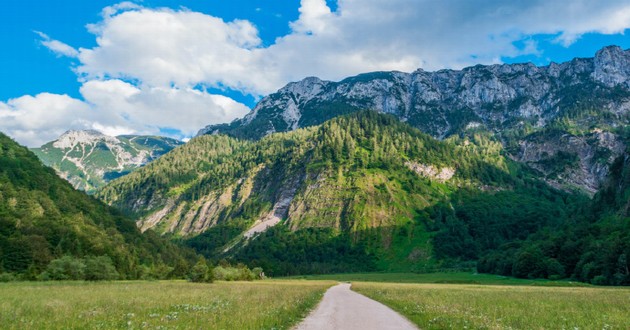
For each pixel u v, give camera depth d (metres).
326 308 42.09
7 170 190.88
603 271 125.94
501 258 196.38
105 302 41.78
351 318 32.81
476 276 185.50
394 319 32.50
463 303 46.16
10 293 54.94
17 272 119.50
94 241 158.00
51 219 166.12
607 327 27.67
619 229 156.88
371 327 27.59
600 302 49.03
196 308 36.38
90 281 111.75
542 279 153.62
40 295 51.66
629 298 56.25
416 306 41.66
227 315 30.42
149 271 160.00
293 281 157.00
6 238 129.00
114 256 152.12
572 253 156.50
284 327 26.64
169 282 124.94
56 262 112.06
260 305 39.28
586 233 170.62
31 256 123.56
